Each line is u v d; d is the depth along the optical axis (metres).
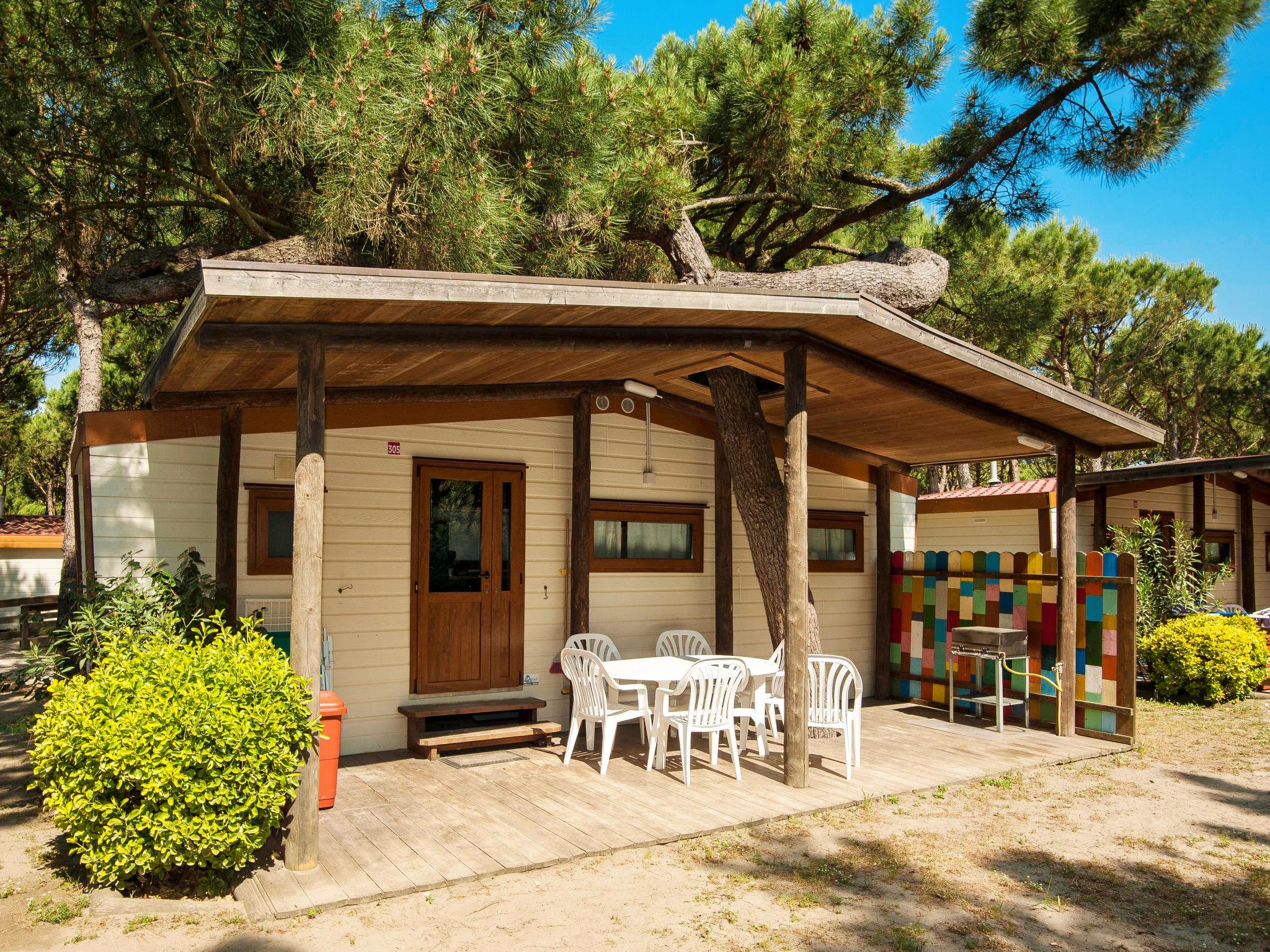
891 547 10.48
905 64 9.23
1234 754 7.45
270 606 6.54
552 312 4.77
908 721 8.60
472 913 4.00
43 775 4.11
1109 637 7.84
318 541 4.44
